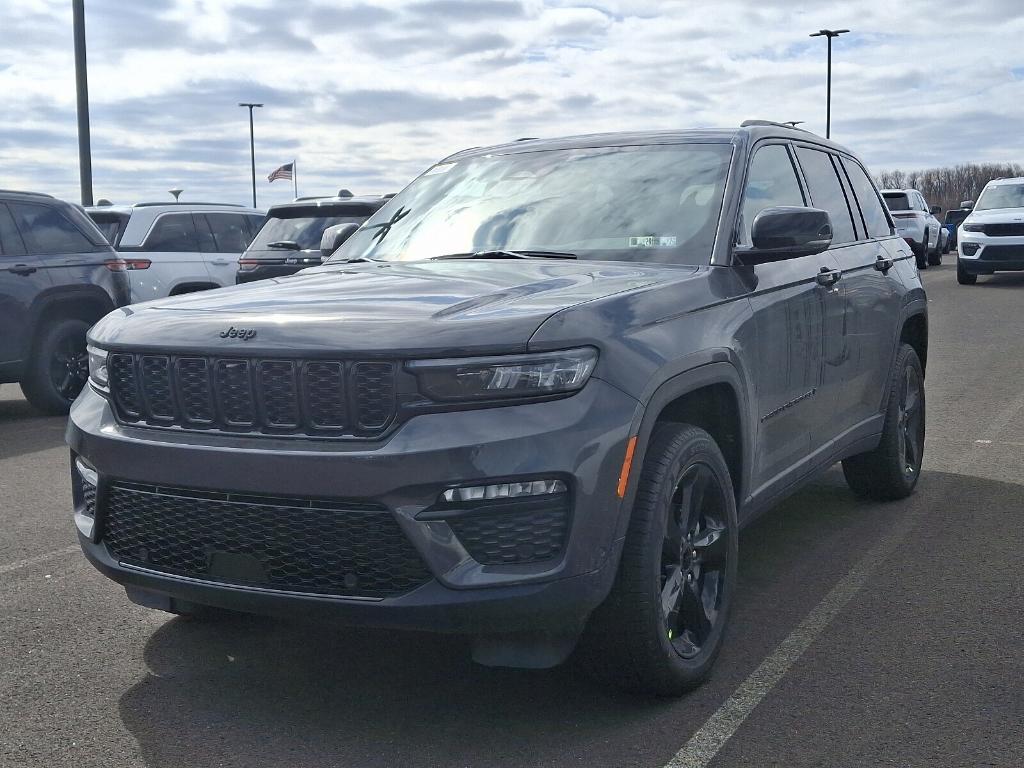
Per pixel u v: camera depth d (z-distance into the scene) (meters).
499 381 2.97
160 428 3.29
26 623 4.25
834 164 5.48
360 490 2.95
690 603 3.53
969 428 7.79
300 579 3.10
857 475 5.78
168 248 13.16
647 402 3.19
